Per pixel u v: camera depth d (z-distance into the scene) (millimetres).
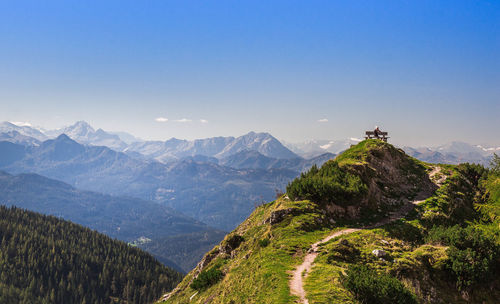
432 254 31188
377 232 37219
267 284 24922
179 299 45281
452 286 28938
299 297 21203
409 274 27938
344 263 28219
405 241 36312
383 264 29078
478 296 28156
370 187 48312
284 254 31375
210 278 40312
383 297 20969
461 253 29953
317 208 42938
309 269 27062
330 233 37031
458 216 45438
